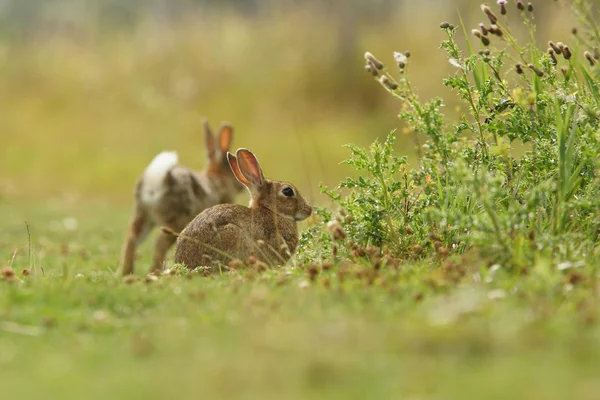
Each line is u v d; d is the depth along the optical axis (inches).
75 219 920.3
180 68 1523.1
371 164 439.5
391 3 1557.6
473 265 367.9
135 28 1787.6
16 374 263.6
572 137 403.2
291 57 1480.1
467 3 1364.4
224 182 711.7
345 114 1385.3
